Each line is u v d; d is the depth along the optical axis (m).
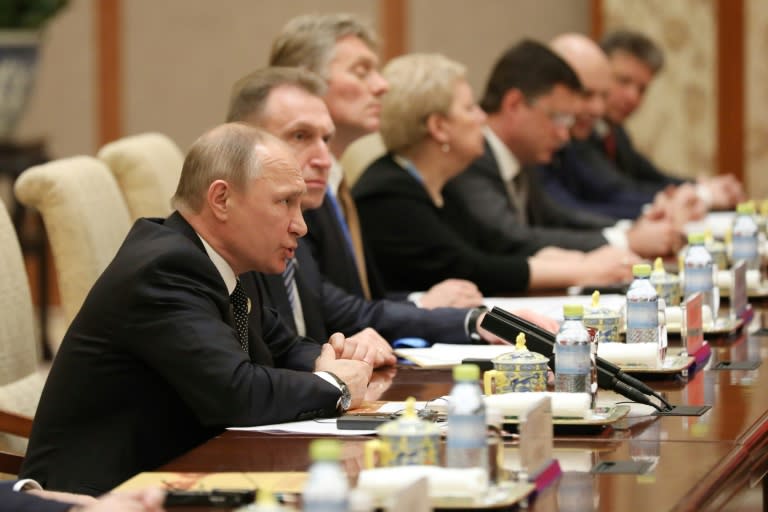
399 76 10.62
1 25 16.45
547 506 4.41
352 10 20.20
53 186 7.95
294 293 8.20
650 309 6.87
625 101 17.09
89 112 20.16
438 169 10.78
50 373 6.19
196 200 6.32
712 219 14.39
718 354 7.58
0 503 4.68
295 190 6.35
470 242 11.84
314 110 8.04
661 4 20.09
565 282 10.70
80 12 20.06
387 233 10.54
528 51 12.41
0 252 7.34
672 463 4.97
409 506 3.85
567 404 5.46
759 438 5.50
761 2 19.95
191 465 5.11
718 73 20.09
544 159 12.58
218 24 20.17
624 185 16.19
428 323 8.23
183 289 6.00
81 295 7.99
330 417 6.00
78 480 5.97
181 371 5.89
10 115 16.64
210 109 20.22
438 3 20.20
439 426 5.63
